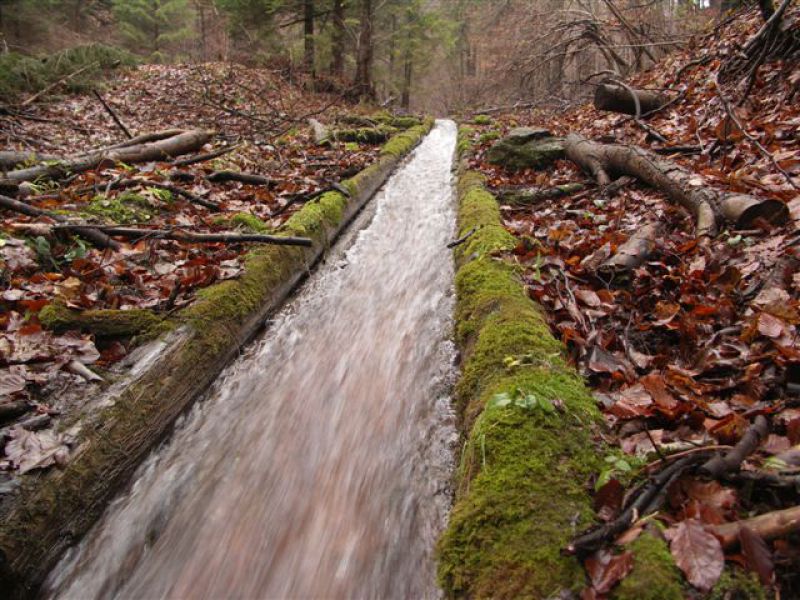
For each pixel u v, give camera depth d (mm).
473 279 3486
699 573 1313
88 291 3410
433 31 19656
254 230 4664
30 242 3695
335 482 2541
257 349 3611
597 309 3062
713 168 4539
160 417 2713
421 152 10422
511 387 2172
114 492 2350
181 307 3307
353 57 19484
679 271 3205
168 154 6812
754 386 2066
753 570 1315
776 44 5965
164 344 2967
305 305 4246
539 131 7180
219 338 3289
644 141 6207
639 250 3471
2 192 4309
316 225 4980
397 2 18781
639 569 1340
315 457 2723
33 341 2754
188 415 2943
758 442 1733
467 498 1795
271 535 2312
